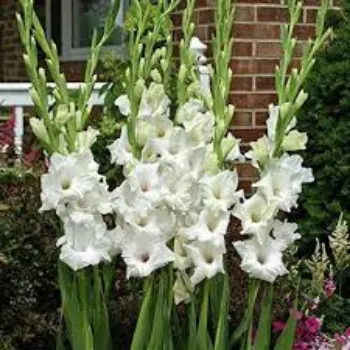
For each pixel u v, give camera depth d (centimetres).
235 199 241
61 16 655
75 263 235
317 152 413
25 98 432
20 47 703
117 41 552
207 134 247
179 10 467
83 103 246
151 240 237
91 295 248
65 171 235
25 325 298
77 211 236
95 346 249
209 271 238
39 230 307
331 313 337
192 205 240
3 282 303
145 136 242
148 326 246
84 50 635
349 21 425
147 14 249
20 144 406
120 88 416
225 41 246
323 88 408
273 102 459
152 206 237
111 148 248
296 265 335
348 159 400
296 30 462
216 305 251
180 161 238
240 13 450
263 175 244
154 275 246
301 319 294
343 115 405
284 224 243
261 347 246
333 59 416
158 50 252
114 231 242
